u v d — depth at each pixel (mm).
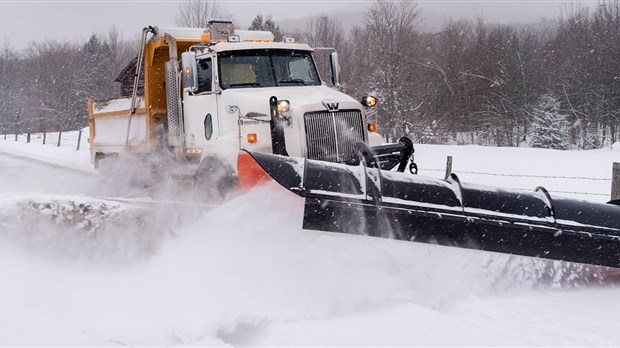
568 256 6582
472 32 74875
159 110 11305
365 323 5352
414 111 48344
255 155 6422
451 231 6293
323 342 4895
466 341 4879
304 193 6008
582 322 5336
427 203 6359
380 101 46594
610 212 6758
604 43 57719
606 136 56938
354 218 6082
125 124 12492
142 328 5129
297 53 10367
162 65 11289
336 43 64188
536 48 66375
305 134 8359
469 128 61625
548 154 29422
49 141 36625
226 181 8312
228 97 9227
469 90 60562
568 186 17359
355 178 6320
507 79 58844
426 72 54656
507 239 6406
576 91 57375
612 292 6414
